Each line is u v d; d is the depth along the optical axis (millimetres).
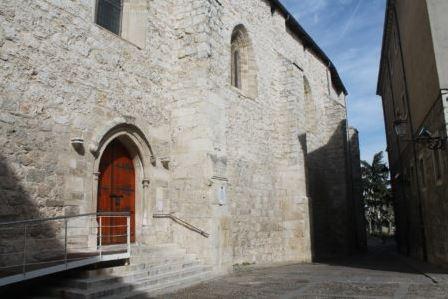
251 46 15352
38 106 7832
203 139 11039
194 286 8656
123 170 10281
